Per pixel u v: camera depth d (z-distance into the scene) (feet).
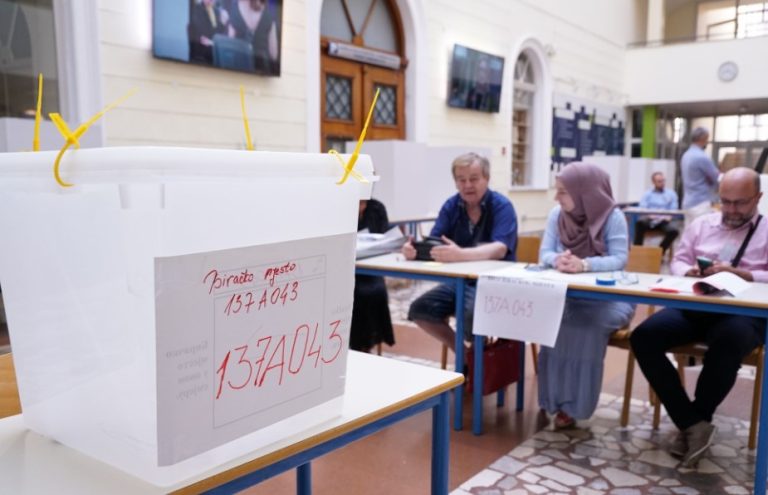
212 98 15.10
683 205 22.84
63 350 2.45
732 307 6.45
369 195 2.82
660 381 7.32
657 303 6.91
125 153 1.94
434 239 9.68
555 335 7.50
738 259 8.07
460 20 24.35
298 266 2.52
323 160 2.51
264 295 2.41
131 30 13.37
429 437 8.09
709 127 44.88
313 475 7.05
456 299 8.49
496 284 7.93
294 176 2.39
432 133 23.45
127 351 2.19
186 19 14.01
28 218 2.39
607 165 27.58
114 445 2.37
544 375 8.30
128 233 2.07
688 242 8.67
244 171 2.18
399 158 17.90
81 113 12.60
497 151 27.45
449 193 21.04
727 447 7.68
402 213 18.17
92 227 2.17
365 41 20.98
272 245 2.39
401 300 16.60
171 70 14.17
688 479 6.86
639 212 22.17
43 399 2.65
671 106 40.24
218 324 2.26
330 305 2.72
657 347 7.39
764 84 34.76
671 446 7.73
